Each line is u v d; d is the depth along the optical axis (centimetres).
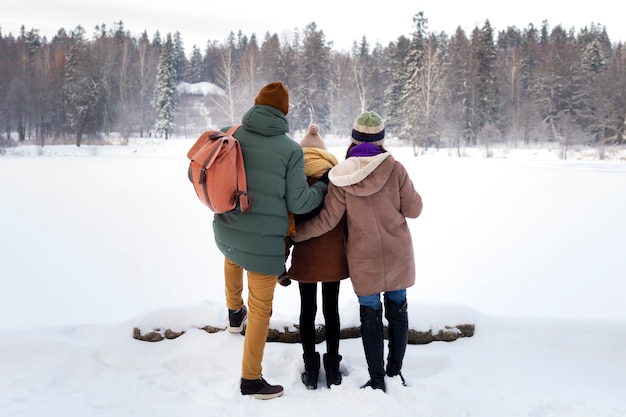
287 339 306
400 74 4675
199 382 259
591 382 265
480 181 1616
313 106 4856
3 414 222
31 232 774
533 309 449
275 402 238
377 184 250
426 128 3928
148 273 564
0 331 291
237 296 294
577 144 3712
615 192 1326
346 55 6031
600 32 5703
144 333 297
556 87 4419
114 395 243
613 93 3872
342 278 261
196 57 8031
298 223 271
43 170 1852
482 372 274
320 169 276
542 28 7531
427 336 303
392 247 253
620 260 627
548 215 970
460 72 4541
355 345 306
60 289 498
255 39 7531
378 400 227
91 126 4034
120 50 4856
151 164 2217
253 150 248
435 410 221
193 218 921
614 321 314
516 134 4138
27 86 4125
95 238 742
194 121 5088
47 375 260
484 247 704
